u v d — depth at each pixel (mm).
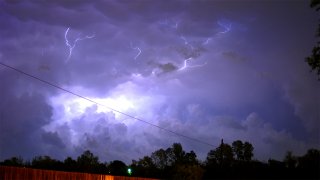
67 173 20062
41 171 18094
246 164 48688
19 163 26516
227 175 46031
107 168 40531
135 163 48188
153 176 43438
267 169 46844
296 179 43688
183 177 37969
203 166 48844
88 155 39750
